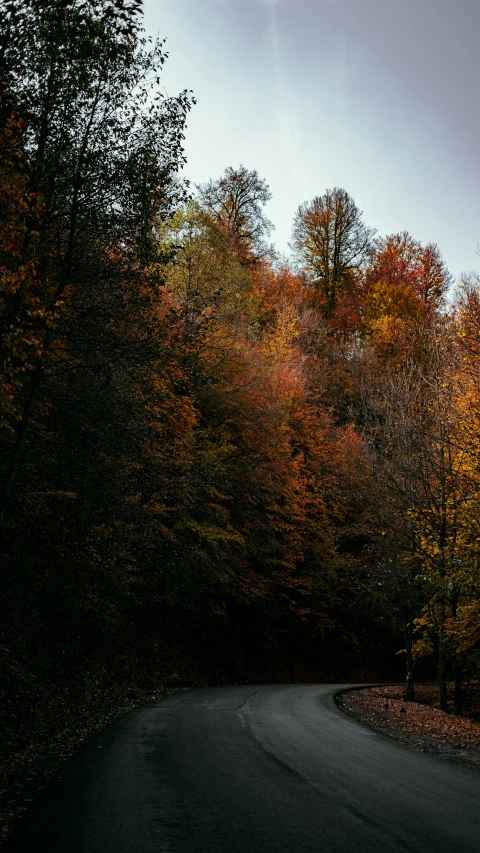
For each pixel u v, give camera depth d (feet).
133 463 59.41
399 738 40.83
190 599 93.76
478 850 18.12
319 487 124.06
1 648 48.98
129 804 22.22
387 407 87.86
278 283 176.55
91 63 41.96
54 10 35.12
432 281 191.11
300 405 129.70
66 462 50.98
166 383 54.95
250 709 52.31
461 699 71.67
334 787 25.43
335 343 168.35
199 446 89.15
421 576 65.82
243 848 17.81
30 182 41.24
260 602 114.11
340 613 141.08
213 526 87.61
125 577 69.67
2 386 30.35
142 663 81.10
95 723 43.32
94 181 45.09
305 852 17.57
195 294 68.85
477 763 33.63
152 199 47.16
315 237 196.24
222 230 112.68
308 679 117.19
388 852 17.70
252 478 100.58
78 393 49.39
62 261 43.93
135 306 46.03
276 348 137.49
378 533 91.81
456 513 59.06
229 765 29.01
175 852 17.34
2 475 47.78
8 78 34.09
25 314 40.14
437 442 67.46
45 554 59.57
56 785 24.84
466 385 61.31
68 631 63.52
